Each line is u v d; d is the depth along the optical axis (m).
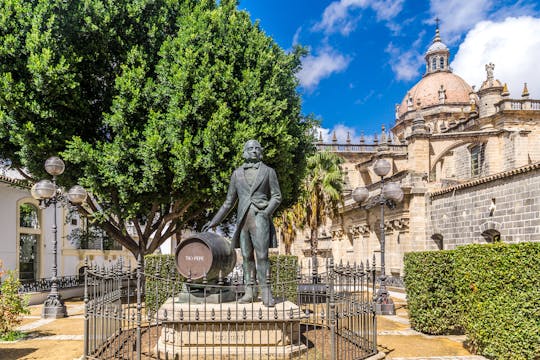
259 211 7.77
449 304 10.04
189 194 14.45
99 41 14.19
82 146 13.39
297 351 7.05
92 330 8.46
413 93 63.19
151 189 13.75
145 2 14.76
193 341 6.87
